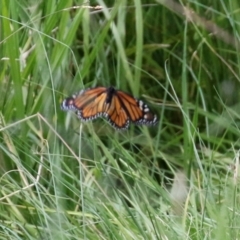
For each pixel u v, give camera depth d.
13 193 3.64
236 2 3.83
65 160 3.75
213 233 3.60
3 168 3.71
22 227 3.60
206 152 3.77
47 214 3.62
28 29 3.76
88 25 3.79
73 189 3.66
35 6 3.76
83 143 3.77
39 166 3.70
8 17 3.71
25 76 3.74
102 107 3.60
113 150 3.76
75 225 3.62
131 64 3.82
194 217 3.64
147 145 3.82
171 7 3.83
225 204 3.60
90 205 3.64
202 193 3.70
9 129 3.73
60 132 3.75
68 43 3.73
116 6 3.75
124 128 3.61
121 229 3.60
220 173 3.74
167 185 3.79
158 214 3.65
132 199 3.71
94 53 3.76
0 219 3.66
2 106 3.74
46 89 3.73
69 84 3.76
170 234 3.60
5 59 3.71
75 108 3.60
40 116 3.66
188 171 3.76
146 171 3.75
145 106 3.61
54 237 3.59
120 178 3.75
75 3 3.83
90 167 3.77
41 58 3.73
